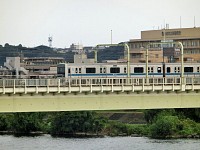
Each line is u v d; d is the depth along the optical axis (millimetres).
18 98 150125
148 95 164750
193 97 169750
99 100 159250
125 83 161875
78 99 156750
